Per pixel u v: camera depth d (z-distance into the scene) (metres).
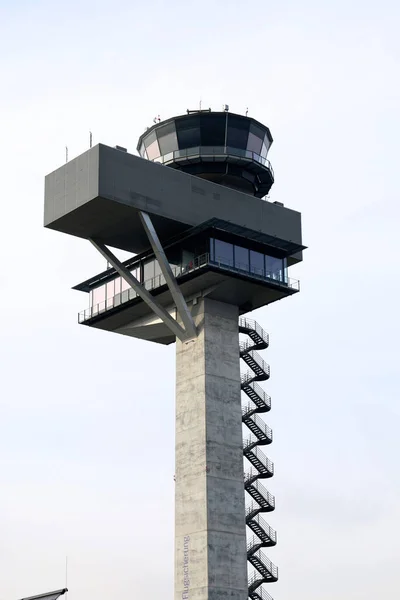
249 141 70.44
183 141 69.69
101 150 62.06
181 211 64.81
